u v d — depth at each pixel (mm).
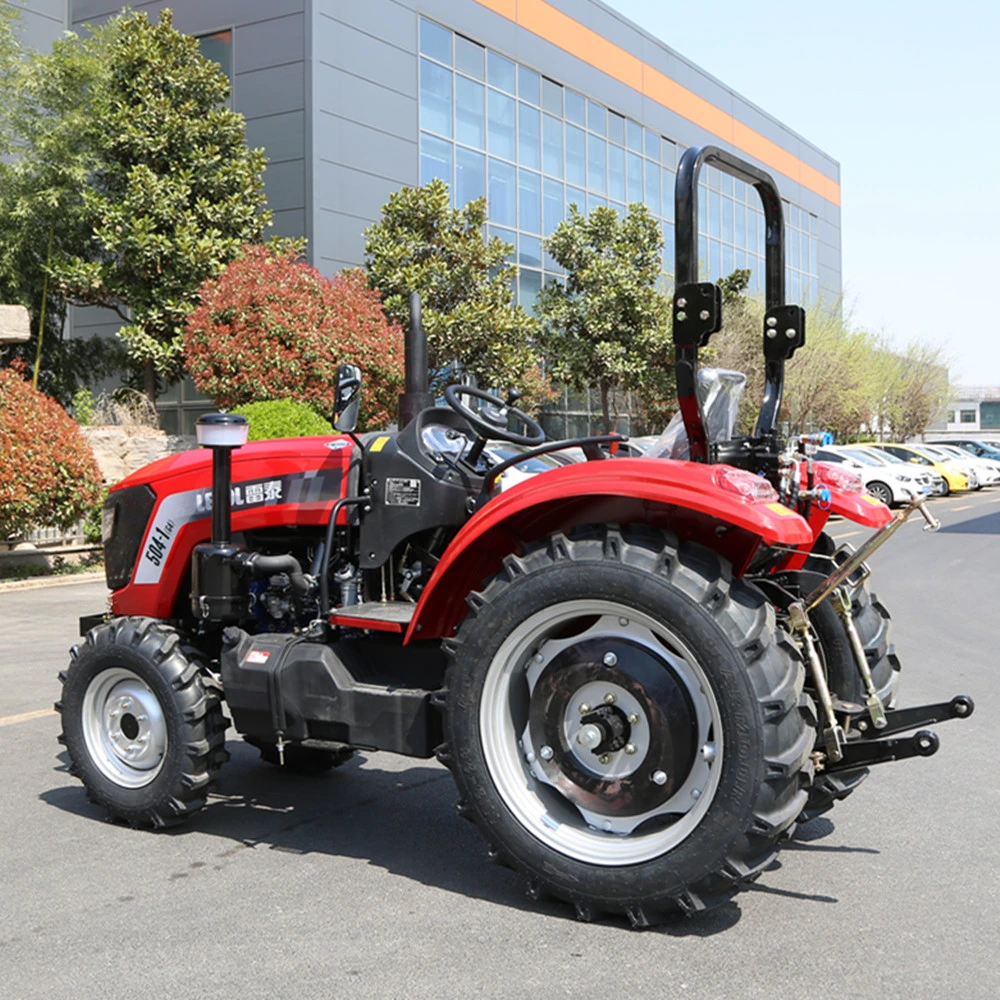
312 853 3828
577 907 3160
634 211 23422
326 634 3908
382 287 19406
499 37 25938
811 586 3914
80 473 13289
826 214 44719
